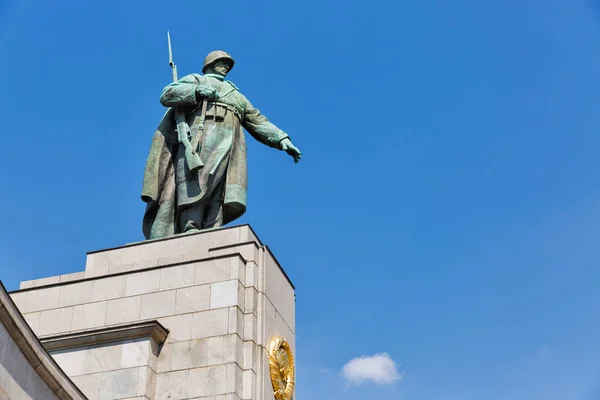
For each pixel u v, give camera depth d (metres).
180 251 23.33
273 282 23.05
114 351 20.94
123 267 23.30
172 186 24.95
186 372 20.70
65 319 22.38
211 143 24.78
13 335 16.17
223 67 26.61
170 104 24.92
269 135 25.92
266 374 21.30
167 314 21.69
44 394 17.31
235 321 21.09
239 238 23.06
